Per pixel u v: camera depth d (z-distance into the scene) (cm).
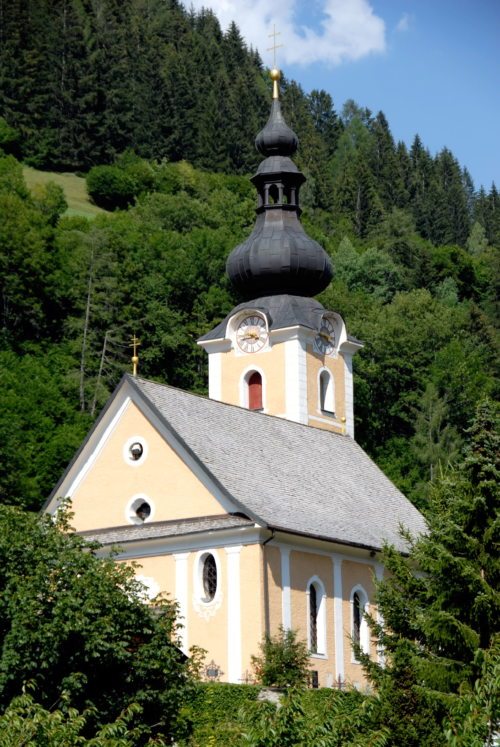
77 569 4475
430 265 18012
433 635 4881
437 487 5388
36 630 4234
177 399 6831
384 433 13500
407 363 13462
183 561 6353
